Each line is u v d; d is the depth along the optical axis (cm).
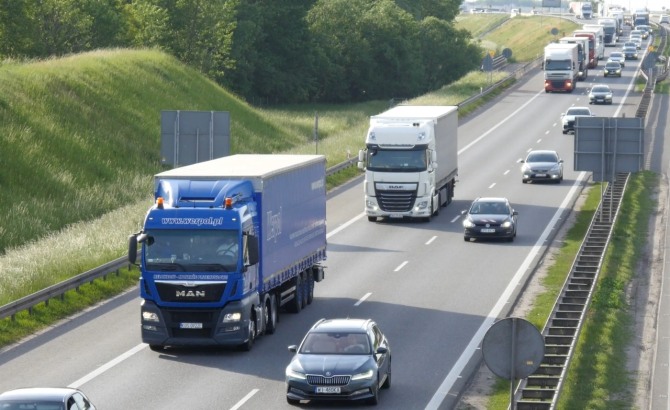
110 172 11175
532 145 14788
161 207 5328
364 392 4381
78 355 5291
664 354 5453
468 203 10781
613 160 9194
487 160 13662
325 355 4481
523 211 10181
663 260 8044
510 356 3347
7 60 13725
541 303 6481
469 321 6053
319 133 16775
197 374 4931
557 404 4181
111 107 12825
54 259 7312
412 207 9594
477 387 4788
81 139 11431
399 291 6881
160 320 5272
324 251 6862
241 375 4919
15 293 6397
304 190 6366
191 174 5591
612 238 8656
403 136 9606
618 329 5934
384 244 8625
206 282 5247
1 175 9706
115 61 14438
